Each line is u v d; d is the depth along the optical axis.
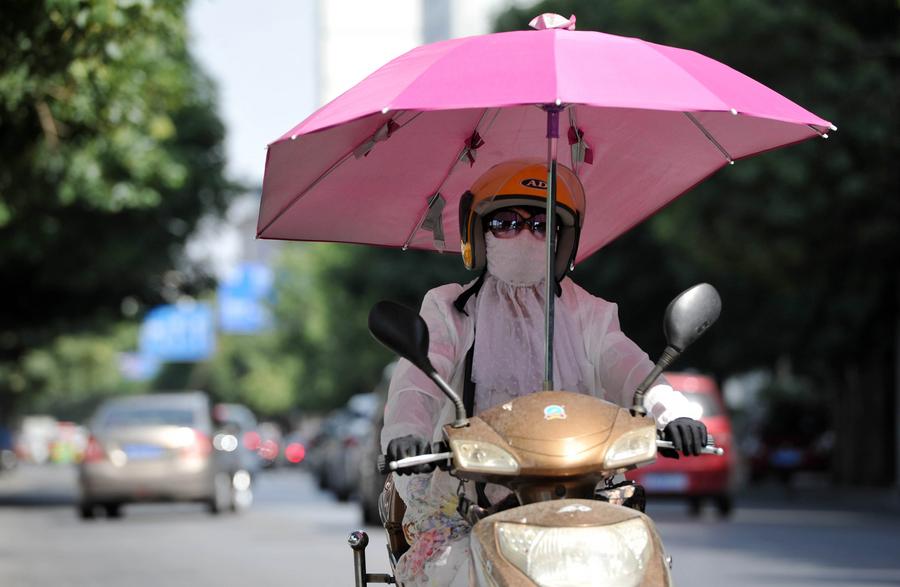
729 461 50.16
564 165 11.87
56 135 34.75
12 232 71.88
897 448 78.75
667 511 54.16
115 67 32.41
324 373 190.88
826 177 58.22
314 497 73.56
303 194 11.42
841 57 58.28
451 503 10.20
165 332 187.12
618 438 8.92
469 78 9.37
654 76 9.41
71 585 28.53
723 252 63.19
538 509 8.65
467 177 11.89
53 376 191.38
